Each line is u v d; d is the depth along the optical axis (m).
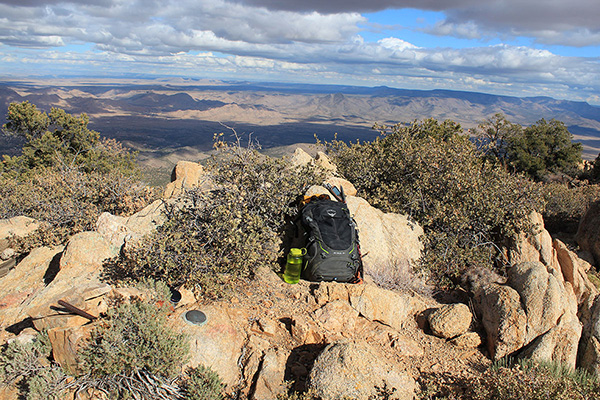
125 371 3.86
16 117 31.94
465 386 4.34
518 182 7.94
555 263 7.19
